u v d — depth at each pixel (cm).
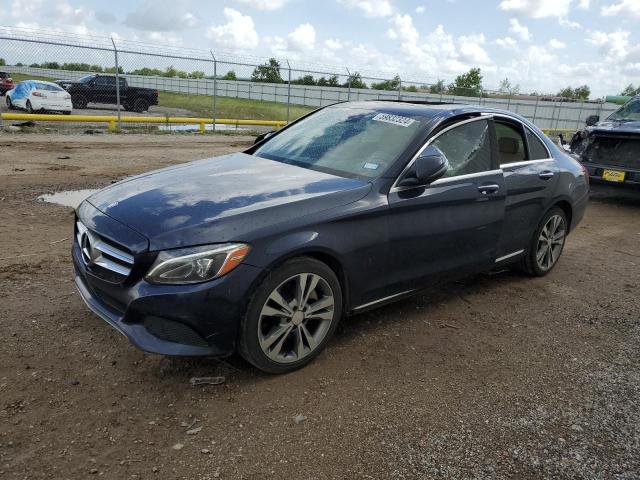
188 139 1586
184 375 310
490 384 328
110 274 296
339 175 368
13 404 272
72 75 2180
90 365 312
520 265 514
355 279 341
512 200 445
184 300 275
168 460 244
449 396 312
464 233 405
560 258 603
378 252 347
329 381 318
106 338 342
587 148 931
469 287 491
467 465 256
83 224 323
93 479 229
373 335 381
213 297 279
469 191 402
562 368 354
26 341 332
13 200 677
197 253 278
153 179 363
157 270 276
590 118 1022
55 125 1700
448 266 403
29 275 433
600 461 265
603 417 301
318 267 317
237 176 362
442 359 354
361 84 2636
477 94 3033
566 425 292
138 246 280
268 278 296
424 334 389
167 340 284
